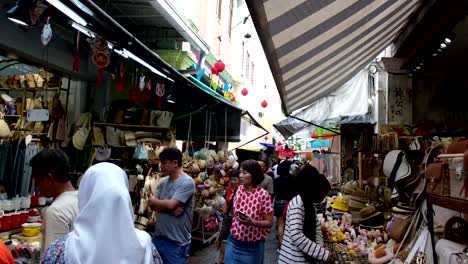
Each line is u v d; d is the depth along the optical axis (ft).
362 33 15.11
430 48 19.86
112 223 4.89
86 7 8.66
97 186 5.13
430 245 8.91
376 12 13.43
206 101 26.35
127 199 5.15
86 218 4.97
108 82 24.76
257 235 13.35
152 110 23.45
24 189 17.03
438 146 10.41
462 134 22.25
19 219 14.03
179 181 13.21
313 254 10.27
